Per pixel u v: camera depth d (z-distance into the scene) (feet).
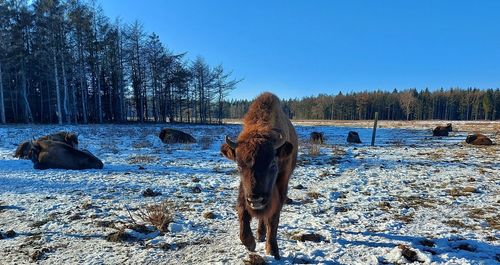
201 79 178.50
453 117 389.60
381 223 19.17
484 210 21.57
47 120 149.89
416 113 385.91
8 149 50.78
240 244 16.15
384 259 14.51
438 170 36.22
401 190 27.22
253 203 12.35
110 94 157.58
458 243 15.93
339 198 24.97
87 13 129.59
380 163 41.42
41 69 126.82
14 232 17.21
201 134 83.92
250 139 13.34
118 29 144.97
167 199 23.99
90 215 19.99
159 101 171.32
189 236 17.08
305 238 16.58
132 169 35.73
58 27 117.19
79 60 127.95
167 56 162.91
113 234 16.66
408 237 16.93
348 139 70.33
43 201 23.09
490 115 360.48
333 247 15.62
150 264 14.07
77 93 152.25
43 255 14.76
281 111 17.22
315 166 39.01
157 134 76.89
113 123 134.51
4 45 120.06
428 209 21.91
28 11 125.39
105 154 46.57
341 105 404.98
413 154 50.16
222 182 29.78
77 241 16.34
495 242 16.20
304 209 22.02
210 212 20.30
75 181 29.30
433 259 14.26
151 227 18.06
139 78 151.43
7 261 14.21
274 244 14.69
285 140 14.11
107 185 28.02
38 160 35.29
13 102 147.54
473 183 29.50
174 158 43.75
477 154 50.14
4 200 23.30
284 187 15.12
